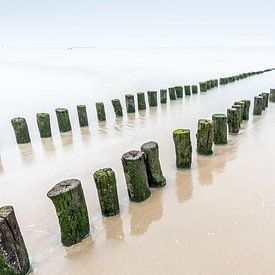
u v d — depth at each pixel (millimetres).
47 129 9070
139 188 4840
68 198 3807
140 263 3580
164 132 9109
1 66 37594
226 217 4340
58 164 6988
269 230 3986
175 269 3438
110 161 6914
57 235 4266
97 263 3637
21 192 5723
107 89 18750
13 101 15039
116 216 4562
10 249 3248
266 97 11812
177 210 4613
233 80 21234
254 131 8523
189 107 12867
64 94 16938
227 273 3311
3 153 8047
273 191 4992
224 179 5535
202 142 6688
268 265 3385
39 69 33781
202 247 3750
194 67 37344
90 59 59062
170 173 5930
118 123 10539
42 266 3648
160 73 29281
